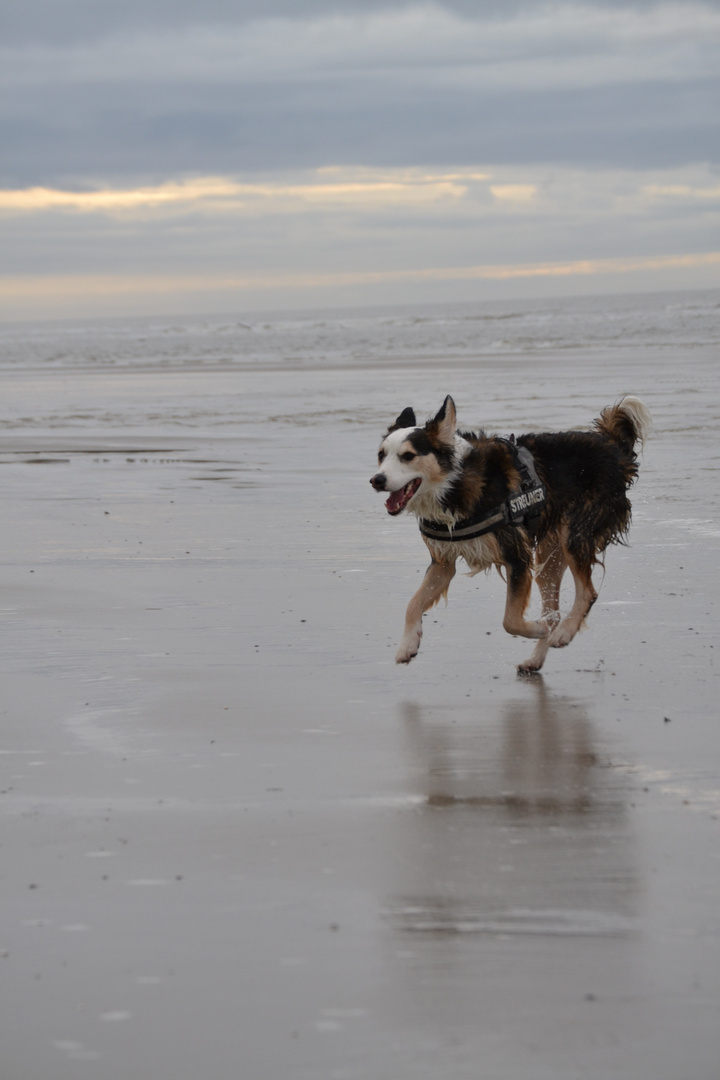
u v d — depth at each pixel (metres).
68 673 7.39
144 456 19.36
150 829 4.85
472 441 7.97
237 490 15.54
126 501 14.68
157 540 12.05
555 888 4.23
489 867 4.42
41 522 13.17
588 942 3.81
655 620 8.62
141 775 5.54
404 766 5.65
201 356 61.38
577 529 8.21
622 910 4.04
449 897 4.16
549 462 8.23
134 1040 3.31
